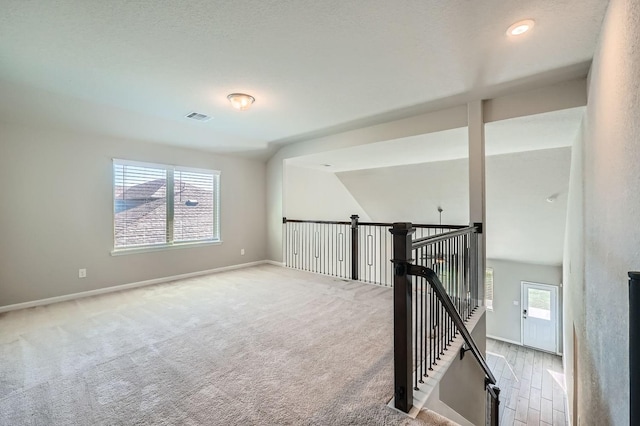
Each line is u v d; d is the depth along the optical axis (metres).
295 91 3.04
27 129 3.43
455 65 2.50
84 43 2.15
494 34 2.05
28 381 1.96
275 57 2.37
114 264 4.09
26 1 1.69
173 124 4.12
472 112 3.32
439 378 1.96
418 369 2.07
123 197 4.20
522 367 6.56
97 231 3.95
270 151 5.68
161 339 2.59
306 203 6.60
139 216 4.36
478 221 3.28
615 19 1.60
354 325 2.88
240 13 1.83
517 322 7.72
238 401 1.76
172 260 4.70
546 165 4.73
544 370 6.43
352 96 3.18
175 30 2.00
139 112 3.67
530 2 1.73
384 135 4.14
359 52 2.30
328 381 1.96
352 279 4.70
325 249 6.55
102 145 3.99
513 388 5.75
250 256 5.82
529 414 4.98
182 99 3.25
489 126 3.39
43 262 3.54
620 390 1.52
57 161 3.63
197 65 2.50
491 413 2.23
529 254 7.24
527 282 7.63
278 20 1.90
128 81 2.80
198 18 1.88
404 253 1.63
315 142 5.01
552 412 5.02
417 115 3.79
